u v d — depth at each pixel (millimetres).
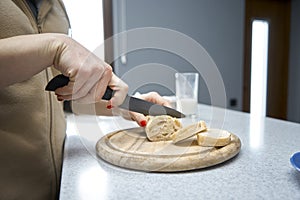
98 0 1857
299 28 3000
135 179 453
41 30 629
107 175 471
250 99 2822
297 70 3057
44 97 569
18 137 501
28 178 519
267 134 757
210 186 424
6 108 485
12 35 504
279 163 521
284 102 3080
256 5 2742
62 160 587
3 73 426
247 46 2725
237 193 400
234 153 535
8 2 519
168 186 426
